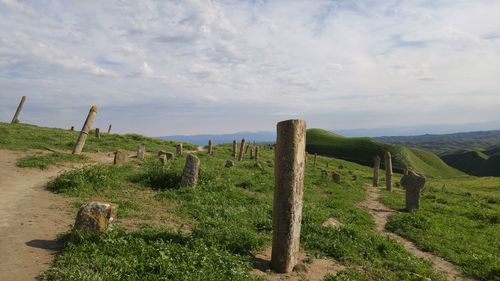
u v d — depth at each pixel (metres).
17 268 8.40
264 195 21.00
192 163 19.17
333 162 80.31
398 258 12.67
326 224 15.16
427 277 11.38
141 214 13.88
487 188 56.34
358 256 12.27
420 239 16.34
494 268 12.61
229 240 11.21
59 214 12.85
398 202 27.05
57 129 45.91
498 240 17.67
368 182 46.19
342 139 140.38
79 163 23.20
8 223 11.42
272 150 89.81
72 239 9.85
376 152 122.00
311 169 49.34
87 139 37.81
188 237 10.84
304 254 11.90
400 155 117.81
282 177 10.05
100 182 17.78
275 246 10.17
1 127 34.81
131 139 46.94
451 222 20.97
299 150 10.07
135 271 8.34
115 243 9.69
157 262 8.70
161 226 12.63
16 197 14.69
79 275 7.80
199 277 8.40
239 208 16.20
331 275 10.13
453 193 41.62
